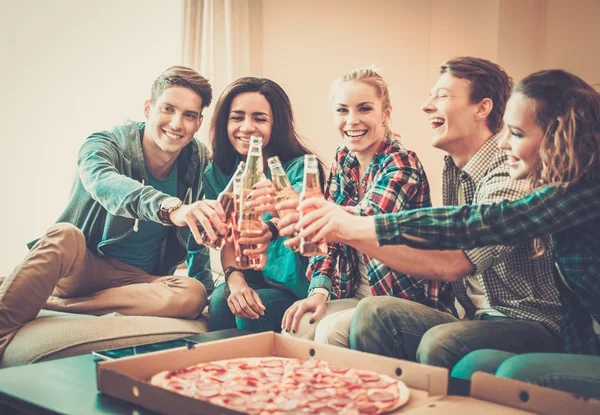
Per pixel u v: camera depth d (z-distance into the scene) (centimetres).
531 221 155
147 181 275
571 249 162
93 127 348
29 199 342
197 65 346
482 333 175
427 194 230
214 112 268
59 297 269
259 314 242
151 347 185
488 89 209
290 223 197
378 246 173
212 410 125
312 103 388
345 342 209
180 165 280
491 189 186
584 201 154
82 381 161
